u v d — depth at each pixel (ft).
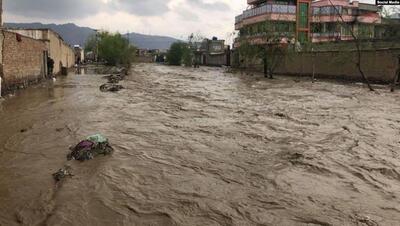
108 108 61.21
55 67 134.41
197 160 33.94
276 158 35.12
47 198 24.73
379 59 128.26
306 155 36.17
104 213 22.90
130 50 264.72
